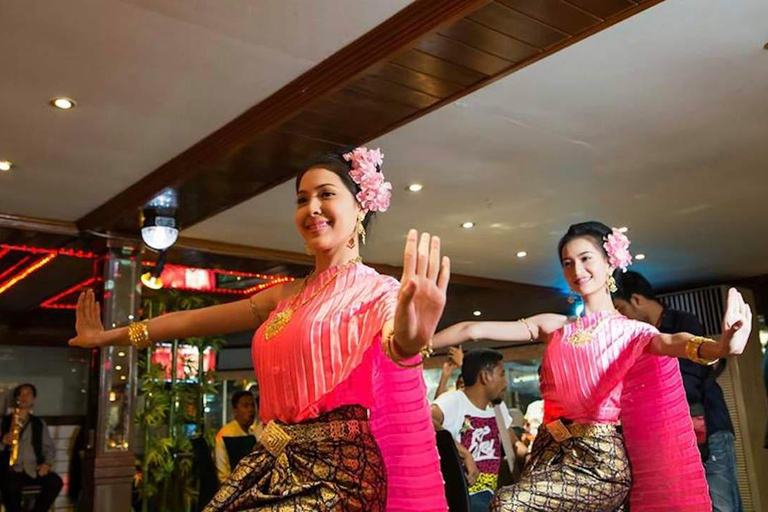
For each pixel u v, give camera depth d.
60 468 8.96
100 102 3.75
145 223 5.30
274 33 3.14
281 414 1.77
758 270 8.55
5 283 8.04
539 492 2.53
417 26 3.00
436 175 5.06
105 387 5.62
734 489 3.73
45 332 9.95
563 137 4.43
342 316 1.73
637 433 2.78
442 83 3.44
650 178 5.22
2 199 5.25
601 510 2.61
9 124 3.98
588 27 2.98
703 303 9.02
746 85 3.80
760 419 8.34
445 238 6.76
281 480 1.69
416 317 1.42
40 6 2.89
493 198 5.60
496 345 10.76
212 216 5.42
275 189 5.14
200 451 5.14
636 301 3.76
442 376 4.29
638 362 2.79
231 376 11.72
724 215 6.23
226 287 8.41
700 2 3.02
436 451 1.70
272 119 3.79
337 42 3.23
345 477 1.68
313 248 1.92
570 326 2.80
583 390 2.65
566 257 2.88
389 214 5.95
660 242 7.13
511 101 3.92
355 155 1.98
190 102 3.78
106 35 3.12
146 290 7.64
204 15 2.99
